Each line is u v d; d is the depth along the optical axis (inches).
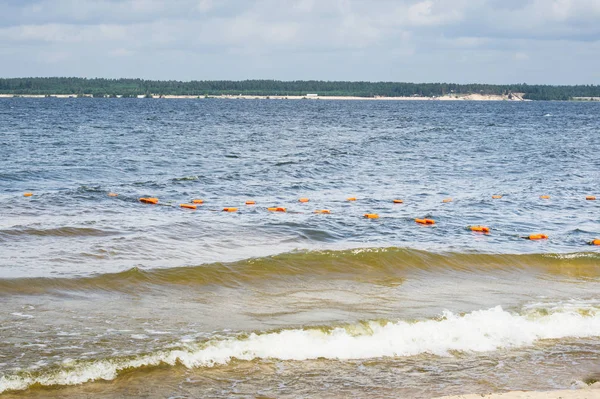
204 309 461.4
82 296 475.5
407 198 974.4
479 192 1048.2
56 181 1054.4
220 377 366.0
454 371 386.0
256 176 1162.6
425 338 428.5
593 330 455.5
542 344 430.3
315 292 510.0
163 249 613.0
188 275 528.1
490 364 398.0
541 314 474.6
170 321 434.3
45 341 392.2
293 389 356.5
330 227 737.0
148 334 409.7
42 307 449.1
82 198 876.6
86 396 338.3
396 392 356.8
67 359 367.6
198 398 342.3
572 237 735.1
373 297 503.2
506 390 362.9
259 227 721.0
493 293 525.3
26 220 718.5
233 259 582.2
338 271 563.8
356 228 741.3
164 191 975.0
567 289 543.5
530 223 808.9
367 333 430.0
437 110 5767.7
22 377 345.4
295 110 5177.2
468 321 454.9
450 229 756.0
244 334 413.4
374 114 4488.2
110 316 439.2
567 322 464.8
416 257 602.5
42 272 517.0
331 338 418.9
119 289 494.0
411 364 393.7
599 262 615.8
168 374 365.1
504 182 1176.2
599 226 802.8
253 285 521.0
